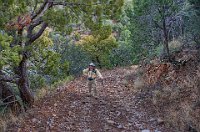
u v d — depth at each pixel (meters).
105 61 24.78
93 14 11.54
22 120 10.88
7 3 10.62
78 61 23.00
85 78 18.31
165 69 14.52
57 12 11.20
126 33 34.16
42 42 12.80
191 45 15.23
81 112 11.82
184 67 13.80
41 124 10.74
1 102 11.83
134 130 10.58
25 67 11.91
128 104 12.86
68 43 23.67
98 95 14.17
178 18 17.02
